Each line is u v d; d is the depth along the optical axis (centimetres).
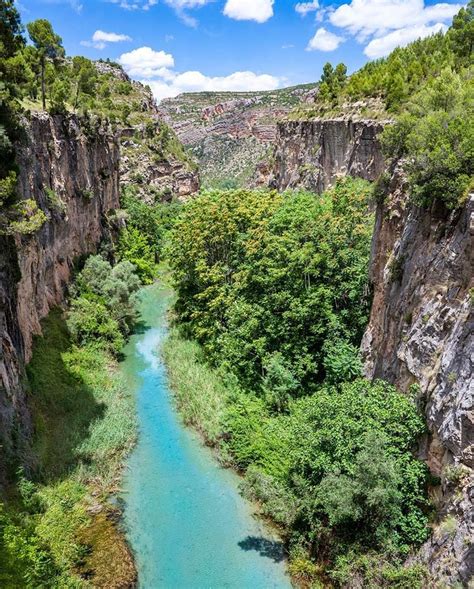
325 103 7025
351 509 1848
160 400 3550
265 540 2302
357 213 3522
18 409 2588
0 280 2669
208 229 4262
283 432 2689
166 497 2577
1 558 1788
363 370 2702
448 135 1973
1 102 2877
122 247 6675
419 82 4962
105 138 6444
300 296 3244
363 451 1870
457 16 5512
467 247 1780
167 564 2177
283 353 3238
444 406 1730
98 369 3800
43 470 2541
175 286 4866
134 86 15012
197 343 4284
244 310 3581
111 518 2425
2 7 2930
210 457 2903
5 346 2609
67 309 4234
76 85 7375
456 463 1620
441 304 1892
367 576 1780
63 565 2053
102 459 2784
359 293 3066
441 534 1622
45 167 4000
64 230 4484
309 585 2025
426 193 2033
